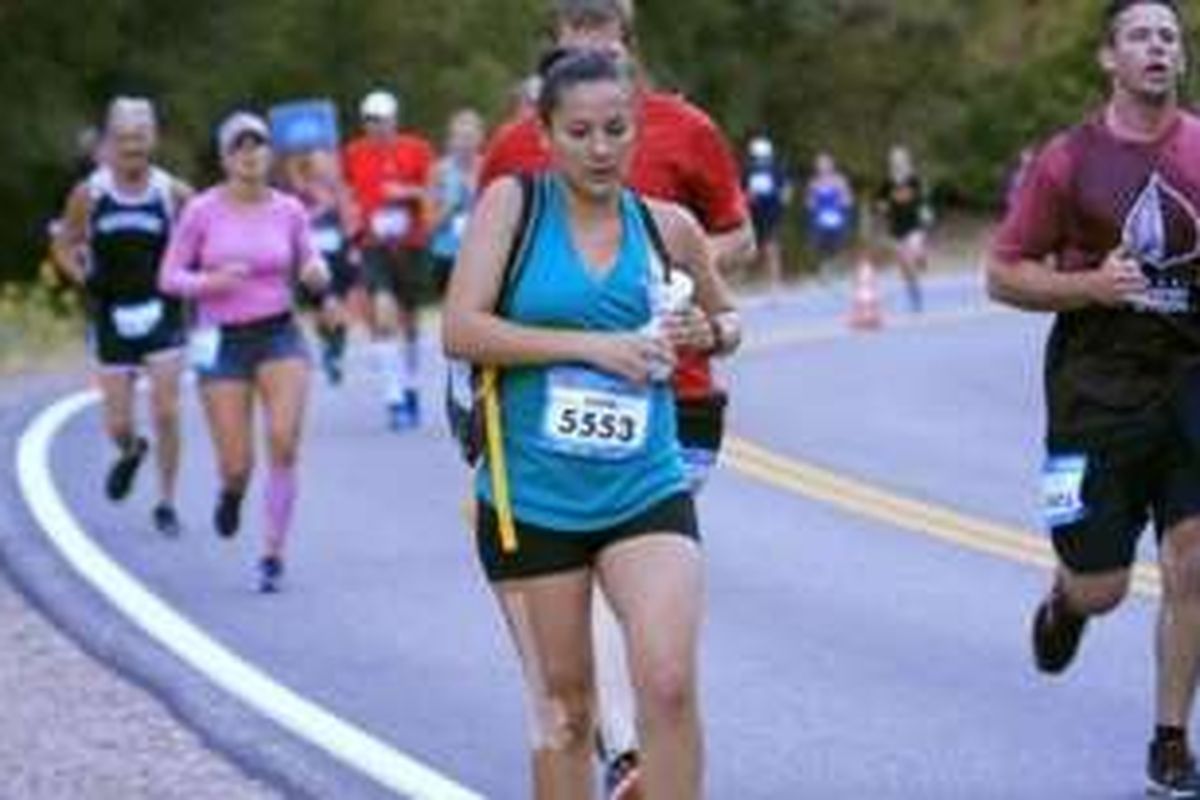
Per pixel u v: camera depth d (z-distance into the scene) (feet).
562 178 46.11
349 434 131.03
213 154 276.41
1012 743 64.08
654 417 45.73
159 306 97.14
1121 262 55.62
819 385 167.84
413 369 134.62
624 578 45.16
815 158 401.49
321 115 163.32
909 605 83.76
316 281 87.04
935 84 422.41
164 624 77.71
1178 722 58.23
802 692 69.97
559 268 45.70
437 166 138.72
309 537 96.48
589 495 45.47
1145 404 56.85
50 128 256.73
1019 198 57.41
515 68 295.69
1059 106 423.64
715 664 73.77
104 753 61.57
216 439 88.17
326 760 60.64
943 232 435.94
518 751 62.49
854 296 260.42
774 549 96.17
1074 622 60.18
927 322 237.66
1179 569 57.52
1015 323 237.45
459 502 106.52
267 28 271.90
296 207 87.51
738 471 120.67
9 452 120.37
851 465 124.06
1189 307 56.75
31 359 179.73
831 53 413.18
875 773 60.90
